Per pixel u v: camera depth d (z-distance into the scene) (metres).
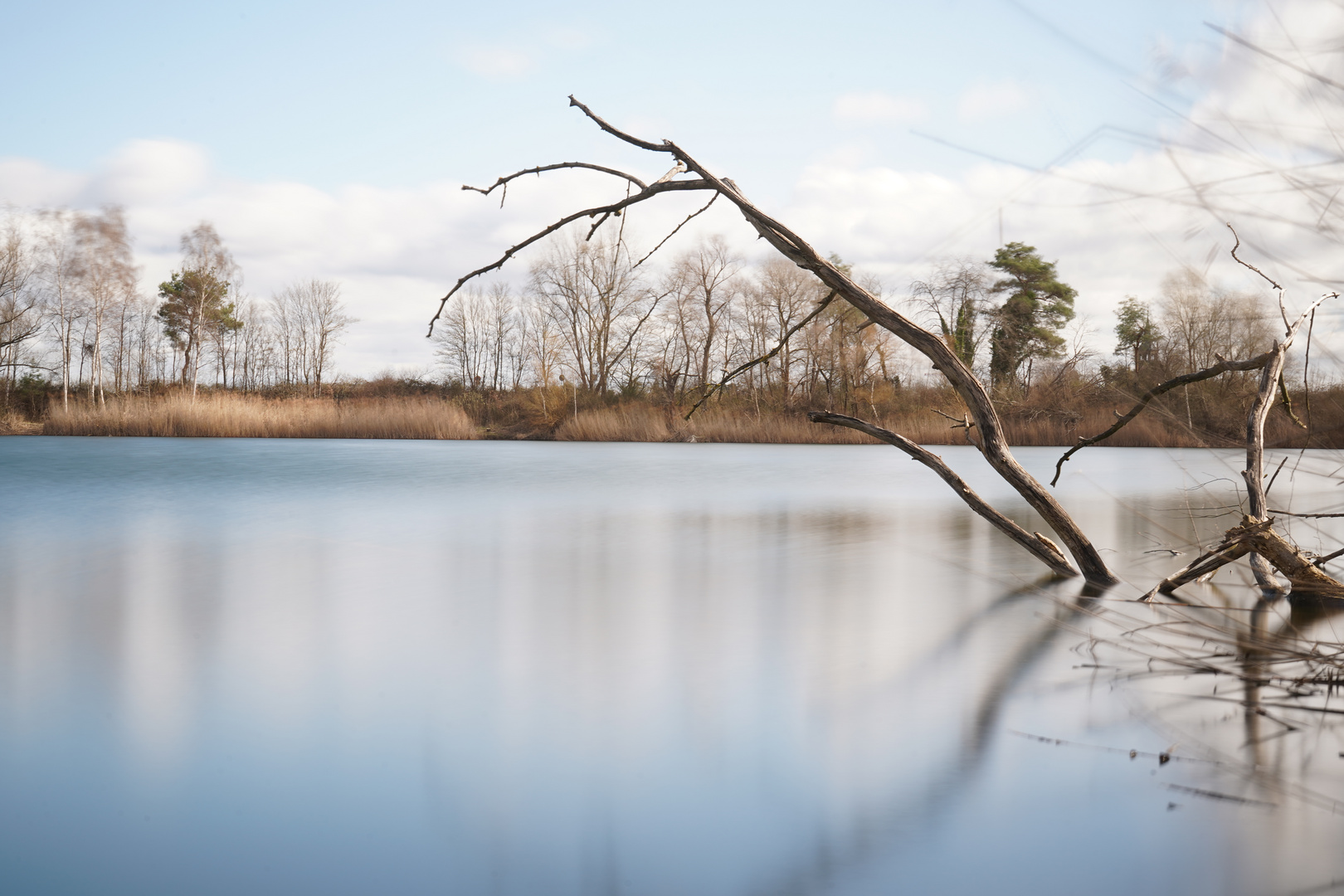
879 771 2.38
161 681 3.25
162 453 19.31
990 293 19.45
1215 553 4.25
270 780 2.35
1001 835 2.00
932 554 6.20
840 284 4.45
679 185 4.30
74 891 1.79
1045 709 2.83
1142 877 1.80
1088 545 4.78
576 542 6.84
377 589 5.00
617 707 2.94
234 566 5.75
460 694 3.09
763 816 2.12
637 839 2.01
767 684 3.19
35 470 14.11
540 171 4.50
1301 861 1.85
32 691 3.13
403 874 1.86
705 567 5.77
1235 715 2.72
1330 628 3.66
